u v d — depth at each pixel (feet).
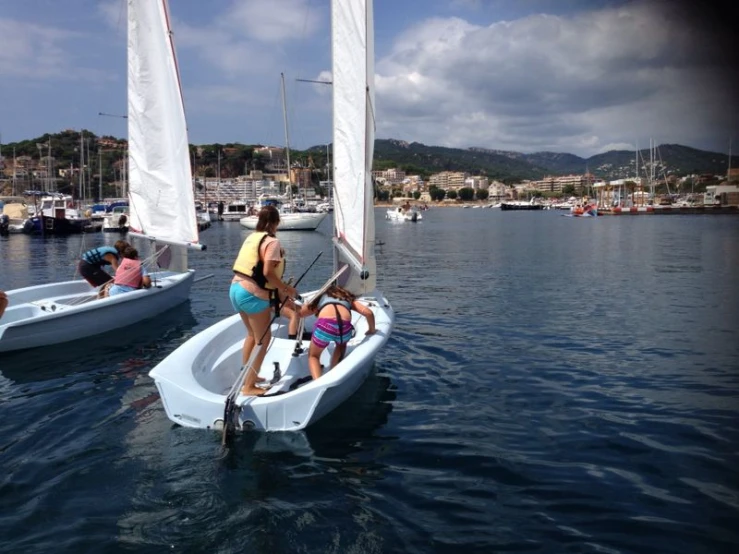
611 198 277.03
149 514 11.78
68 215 131.13
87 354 24.31
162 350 25.04
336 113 21.01
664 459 14.71
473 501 12.56
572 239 105.91
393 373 22.12
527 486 13.28
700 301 38.45
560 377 21.70
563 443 15.69
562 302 38.42
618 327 30.32
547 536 11.32
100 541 10.85
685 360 23.94
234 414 15.02
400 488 13.06
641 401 19.06
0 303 18.78
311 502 12.34
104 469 13.65
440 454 14.89
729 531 11.50
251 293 15.75
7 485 12.91
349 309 17.79
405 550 10.78
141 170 35.50
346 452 14.84
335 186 21.63
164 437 15.44
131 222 36.40
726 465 14.37
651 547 10.98
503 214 306.55
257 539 10.96
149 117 34.73
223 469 13.70
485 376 21.77
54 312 25.73
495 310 35.50
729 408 18.37
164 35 33.55
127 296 28.68
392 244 98.63
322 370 19.07
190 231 35.14
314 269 59.77
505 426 16.84
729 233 114.52
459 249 86.48
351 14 19.99
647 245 88.58
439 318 32.83
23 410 17.70
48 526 11.33
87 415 17.24
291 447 14.94
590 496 12.84
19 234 120.16
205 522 11.52
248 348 16.80
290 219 144.36
